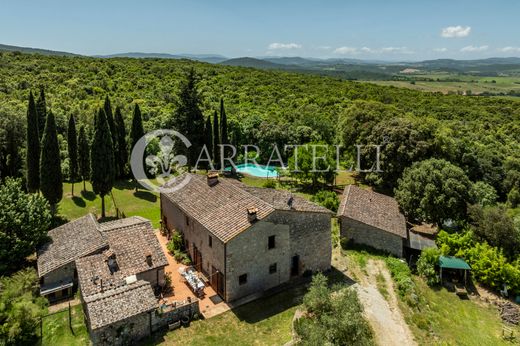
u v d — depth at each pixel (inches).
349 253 1336.1
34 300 916.6
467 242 1378.0
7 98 2716.5
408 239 1472.7
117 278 943.0
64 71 3858.3
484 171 2464.3
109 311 815.7
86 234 1087.0
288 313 967.0
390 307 1046.4
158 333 870.4
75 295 999.0
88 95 3294.8
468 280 1315.2
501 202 2428.6
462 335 1003.3
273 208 1029.2
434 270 1277.1
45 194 1424.7
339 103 3937.0
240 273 1004.6
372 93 4419.3
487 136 3038.9
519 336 1048.2
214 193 1206.9
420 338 935.0
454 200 1529.3
